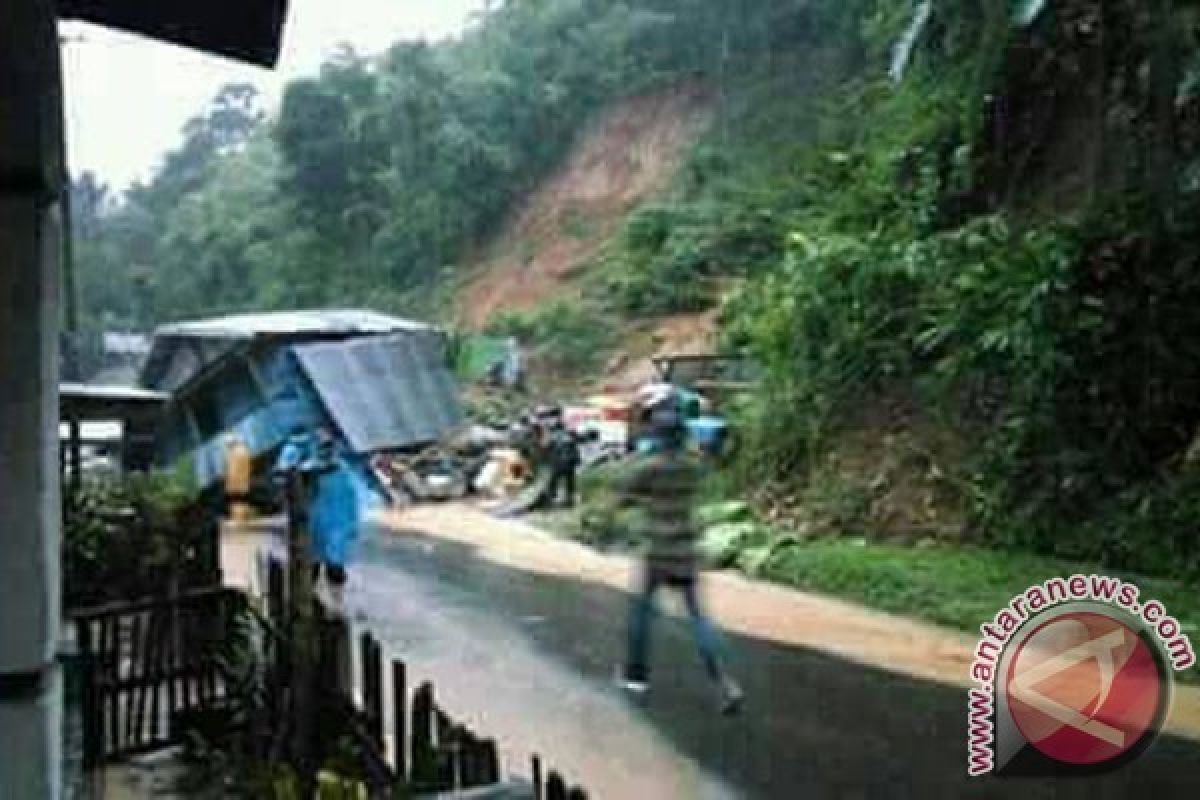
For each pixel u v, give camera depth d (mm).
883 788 6359
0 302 1678
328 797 4207
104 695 6023
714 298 27000
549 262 33406
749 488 14914
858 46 29859
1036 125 14281
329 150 39250
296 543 8945
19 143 1676
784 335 15281
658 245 29297
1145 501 10430
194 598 6430
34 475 1707
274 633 5918
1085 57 13656
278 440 18781
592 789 6328
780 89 32062
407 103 38250
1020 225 13711
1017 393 11953
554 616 10852
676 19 36250
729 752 6938
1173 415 10922
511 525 16703
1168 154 11344
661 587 8781
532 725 7500
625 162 35125
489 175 37219
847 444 14031
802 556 12086
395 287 37188
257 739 5727
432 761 4457
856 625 10078
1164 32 11320
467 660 9203
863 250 14320
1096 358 11250
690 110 34656
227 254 41844
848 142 23953
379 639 9922
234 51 3230
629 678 8062
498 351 27875
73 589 8391
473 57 40812
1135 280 11281
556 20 39750
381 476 19438
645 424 8531
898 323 14039
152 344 21406
